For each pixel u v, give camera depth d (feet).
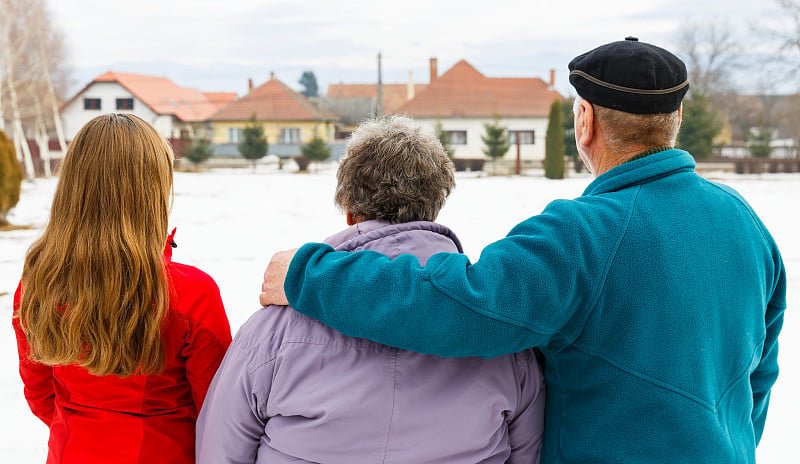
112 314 4.25
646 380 3.70
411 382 4.01
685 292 3.71
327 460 4.04
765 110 126.00
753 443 4.19
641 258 3.71
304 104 145.59
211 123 143.23
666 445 3.69
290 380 4.05
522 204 49.96
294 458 4.08
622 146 4.09
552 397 4.20
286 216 42.19
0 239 32.32
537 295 3.60
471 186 70.13
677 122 4.13
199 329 4.65
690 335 3.69
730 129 129.80
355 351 4.04
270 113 142.31
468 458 4.14
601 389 3.82
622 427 3.77
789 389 12.99
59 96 135.33
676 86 3.99
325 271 3.88
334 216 42.16
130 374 4.43
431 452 4.06
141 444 4.62
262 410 4.18
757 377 4.53
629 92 3.95
